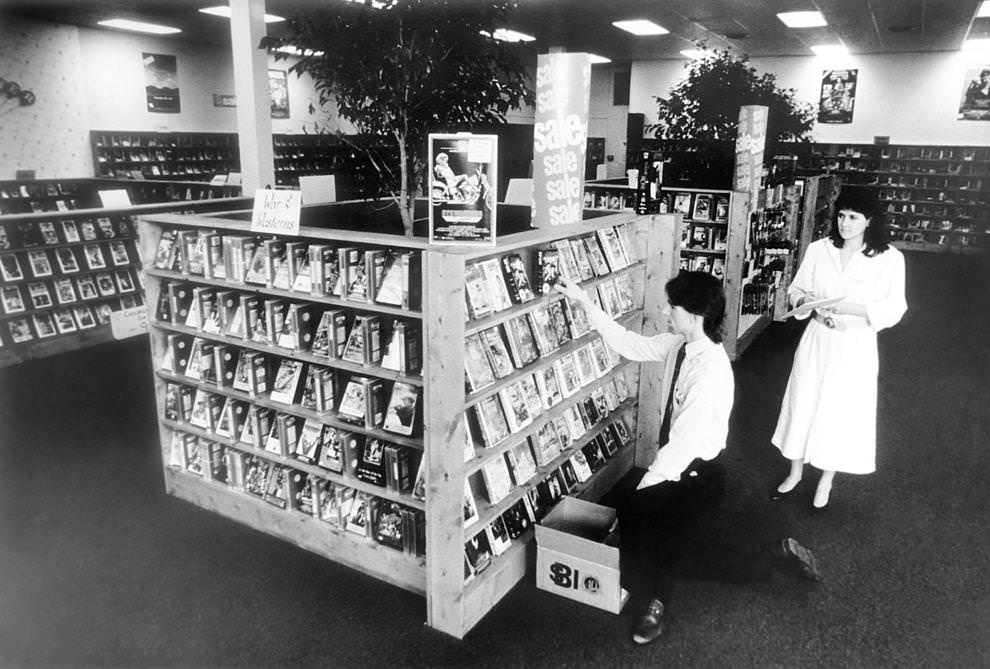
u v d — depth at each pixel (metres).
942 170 13.31
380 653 2.66
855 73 13.95
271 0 9.23
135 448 4.44
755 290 6.72
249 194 7.18
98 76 11.96
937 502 3.82
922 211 13.46
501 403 3.01
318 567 3.21
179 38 12.98
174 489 3.84
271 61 14.39
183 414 3.73
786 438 3.69
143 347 6.55
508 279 3.02
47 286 6.38
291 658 2.62
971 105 13.11
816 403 3.54
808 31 11.54
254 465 3.54
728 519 2.69
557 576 2.99
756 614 2.88
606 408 3.95
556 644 2.71
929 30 11.10
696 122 7.11
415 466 2.99
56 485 3.95
